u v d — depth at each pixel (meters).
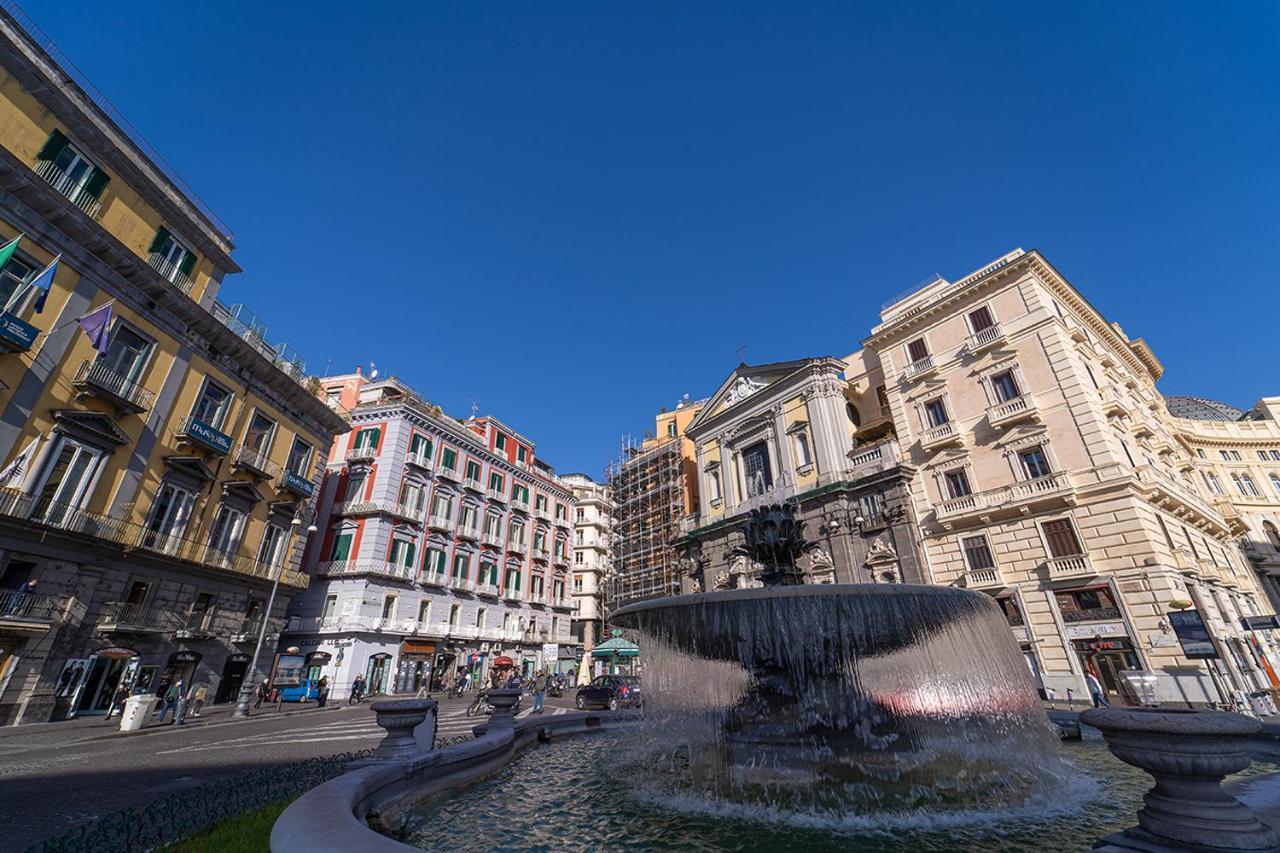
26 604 15.93
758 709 7.62
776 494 30.64
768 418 32.97
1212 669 17.28
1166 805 3.52
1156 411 30.77
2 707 15.41
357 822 3.21
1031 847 4.60
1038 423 22.39
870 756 6.79
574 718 11.88
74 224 17.58
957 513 23.64
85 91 18.72
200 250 23.12
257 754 11.12
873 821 5.32
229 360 24.09
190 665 21.73
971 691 7.78
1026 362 23.58
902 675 7.56
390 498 34.72
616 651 31.44
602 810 5.85
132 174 20.03
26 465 16.33
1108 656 19.08
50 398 17.09
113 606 18.52
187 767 9.59
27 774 8.91
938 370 26.31
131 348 20.05
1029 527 21.84
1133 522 19.41
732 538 33.09
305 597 33.06
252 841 4.22
